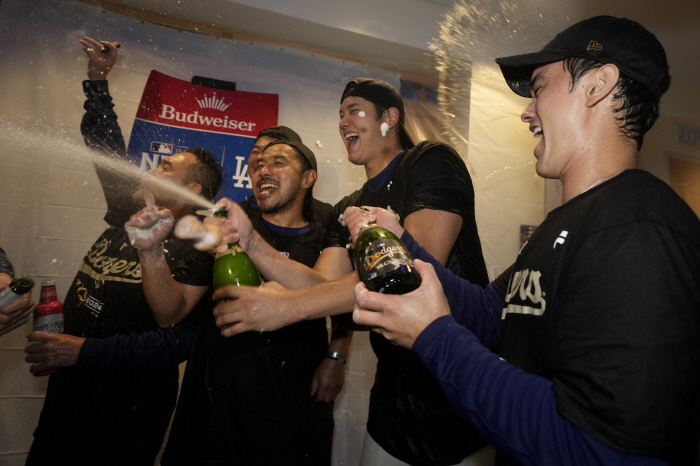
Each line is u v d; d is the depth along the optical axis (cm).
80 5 214
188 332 159
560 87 71
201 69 231
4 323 139
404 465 123
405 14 253
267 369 141
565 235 62
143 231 132
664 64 67
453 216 112
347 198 157
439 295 65
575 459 48
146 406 149
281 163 169
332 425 169
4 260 164
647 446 44
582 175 68
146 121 218
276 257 121
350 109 152
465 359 58
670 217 52
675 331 46
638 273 49
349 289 101
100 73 196
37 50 207
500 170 260
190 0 219
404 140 158
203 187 181
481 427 55
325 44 251
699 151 300
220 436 135
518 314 69
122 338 148
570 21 254
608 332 48
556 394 51
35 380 199
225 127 231
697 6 234
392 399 125
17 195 201
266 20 231
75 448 141
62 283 204
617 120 67
